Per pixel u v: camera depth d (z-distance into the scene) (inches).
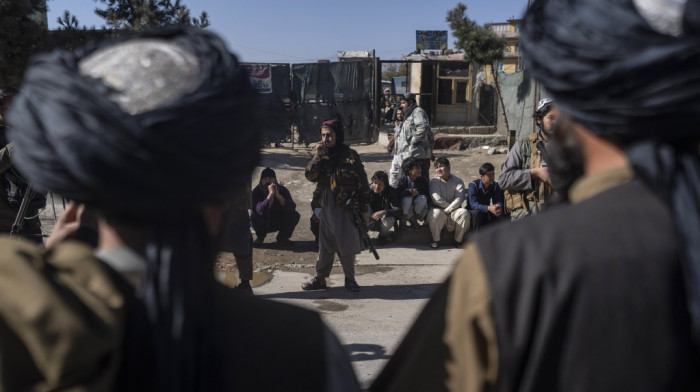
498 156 477.4
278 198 247.4
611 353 27.6
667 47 25.7
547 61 29.4
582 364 27.8
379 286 199.6
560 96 29.7
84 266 25.5
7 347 22.7
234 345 27.9
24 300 22.7
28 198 119.4
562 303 28.0
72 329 22.8
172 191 24.8
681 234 27.5
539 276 28.5
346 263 190.2
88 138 23.4
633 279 27.6
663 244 27.9
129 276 26.6
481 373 30.2
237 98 26.6
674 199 27.7
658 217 28.6
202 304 26.7
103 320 24.0
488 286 29.4
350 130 542.9
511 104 514.9
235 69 27.5
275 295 189.0
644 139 28.2
